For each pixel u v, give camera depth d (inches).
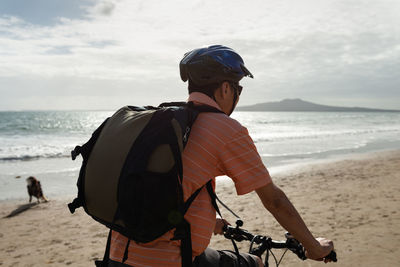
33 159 692.7
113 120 51.8
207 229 48.1
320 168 561.9
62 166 600.7
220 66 52.5
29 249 227.9
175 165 42.9
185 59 55.4
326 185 412.2
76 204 49.2
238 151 48.2
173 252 45.8
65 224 283.6
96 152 48.4
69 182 465.1
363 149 888.3
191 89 55.7
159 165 42.7
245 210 310.8
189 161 47.1
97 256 214.8
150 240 43.7
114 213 44.9
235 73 53.6
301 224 49.8
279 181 455.2
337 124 2844.5
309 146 971.3
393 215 271.7
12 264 203.5
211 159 47.9
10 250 226.4
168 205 41.8
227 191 391.2
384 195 342.3
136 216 42.1
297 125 2635.3
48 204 350.6
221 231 70.1
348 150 866.8
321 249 52.9
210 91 54.1
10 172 538.9
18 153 789.2
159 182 41.6
